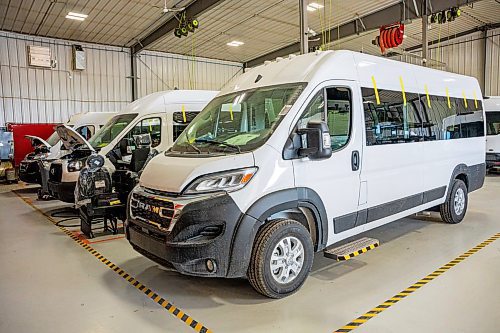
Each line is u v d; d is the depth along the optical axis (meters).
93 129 11.17
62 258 4.67
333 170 3.71
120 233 5.82
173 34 13.98
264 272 3.24
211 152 3.46
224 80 18.59
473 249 4.61
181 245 3.03
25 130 12.16
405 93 4.68
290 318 3.03
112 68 15.30
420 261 4.24
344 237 3.94
